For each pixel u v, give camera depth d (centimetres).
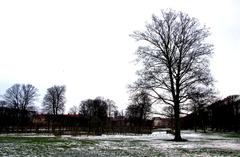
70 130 8350
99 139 4950
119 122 12456
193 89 4800
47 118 12988
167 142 4353
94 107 16188
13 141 3678
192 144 3944
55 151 2511
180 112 4956
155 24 5053
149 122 12738
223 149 3077
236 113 12056
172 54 4934
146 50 4934
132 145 3556
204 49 4856
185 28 4988
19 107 12938
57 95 13075
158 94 4947
